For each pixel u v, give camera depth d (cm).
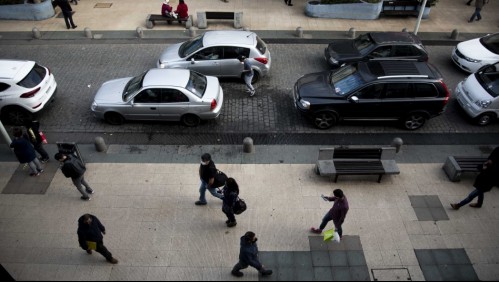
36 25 1748
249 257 720
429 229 891
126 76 1423
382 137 1169
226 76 1386
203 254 837
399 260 830
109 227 890
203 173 848
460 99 1243
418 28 1770
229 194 797
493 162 844
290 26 1780
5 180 1007
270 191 979
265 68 1370
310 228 890
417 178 1020
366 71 1172
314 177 1020
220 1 1998
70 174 870
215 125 1208
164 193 975
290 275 801
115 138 1151
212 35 1389
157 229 888
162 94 1138
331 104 1141
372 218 913
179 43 1533
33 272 805
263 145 1129
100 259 829
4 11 1752
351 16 1842
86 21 1789
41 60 1505
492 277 803
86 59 1518
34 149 1024
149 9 1909
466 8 1955
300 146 1127
